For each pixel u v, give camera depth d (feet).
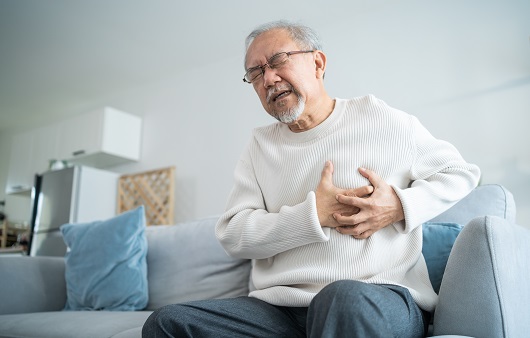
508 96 8.95
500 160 8.81
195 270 5.53
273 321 3.29
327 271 3.46
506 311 2.75
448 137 9.45
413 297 3.21
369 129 3.75
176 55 13.35
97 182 13.35
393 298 2.80
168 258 5.81
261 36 3.98
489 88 9.18
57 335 4.38
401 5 10.64
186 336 3.05
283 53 3.81
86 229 6.19
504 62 9.12
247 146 4.51
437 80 9.81
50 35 12.12
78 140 14.73
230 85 13.29
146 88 15.29
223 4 10.91
